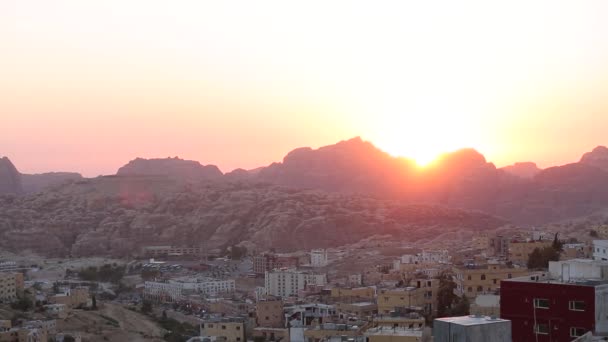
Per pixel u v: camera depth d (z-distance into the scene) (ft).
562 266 289.74
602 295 246.68
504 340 175.83
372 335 452.35
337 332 579.48
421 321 527.81
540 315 254.88
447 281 645.92
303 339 608.19
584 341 220.43
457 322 175.73
